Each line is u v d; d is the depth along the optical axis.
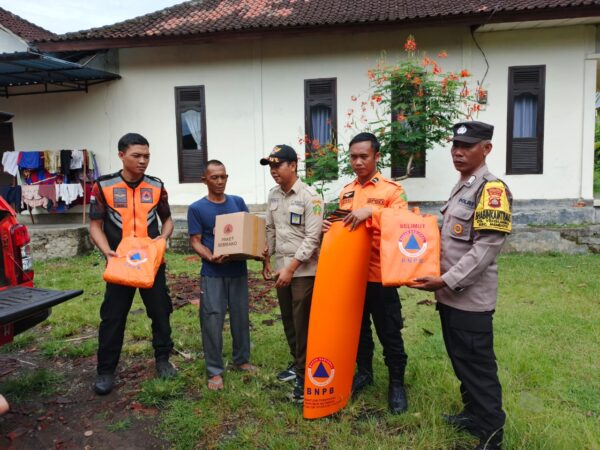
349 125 8.15
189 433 2.62
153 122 9.20
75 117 9.48
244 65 8.82
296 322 2.95
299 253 2.83
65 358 3.80
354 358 2.84
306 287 2.90
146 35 8.11
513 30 8.01
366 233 2.68
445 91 7.07
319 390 2.73
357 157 2.84
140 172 3.10
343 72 8.52
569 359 3.48
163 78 9.07
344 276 2.68
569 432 2.50
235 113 8.94
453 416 2.69
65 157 8.95
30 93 9.55
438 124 7.09
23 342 4.10
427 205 8.52
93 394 3.17
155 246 3.03
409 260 2.32
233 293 3.27
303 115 8.73
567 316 4.43
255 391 3.05
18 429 2.74
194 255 7.86
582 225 7.51
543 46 7.99
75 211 9.39
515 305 4.83
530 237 7.34
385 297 2.80
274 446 2.47
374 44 8.39
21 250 3.23
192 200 9.23
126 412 2.92
